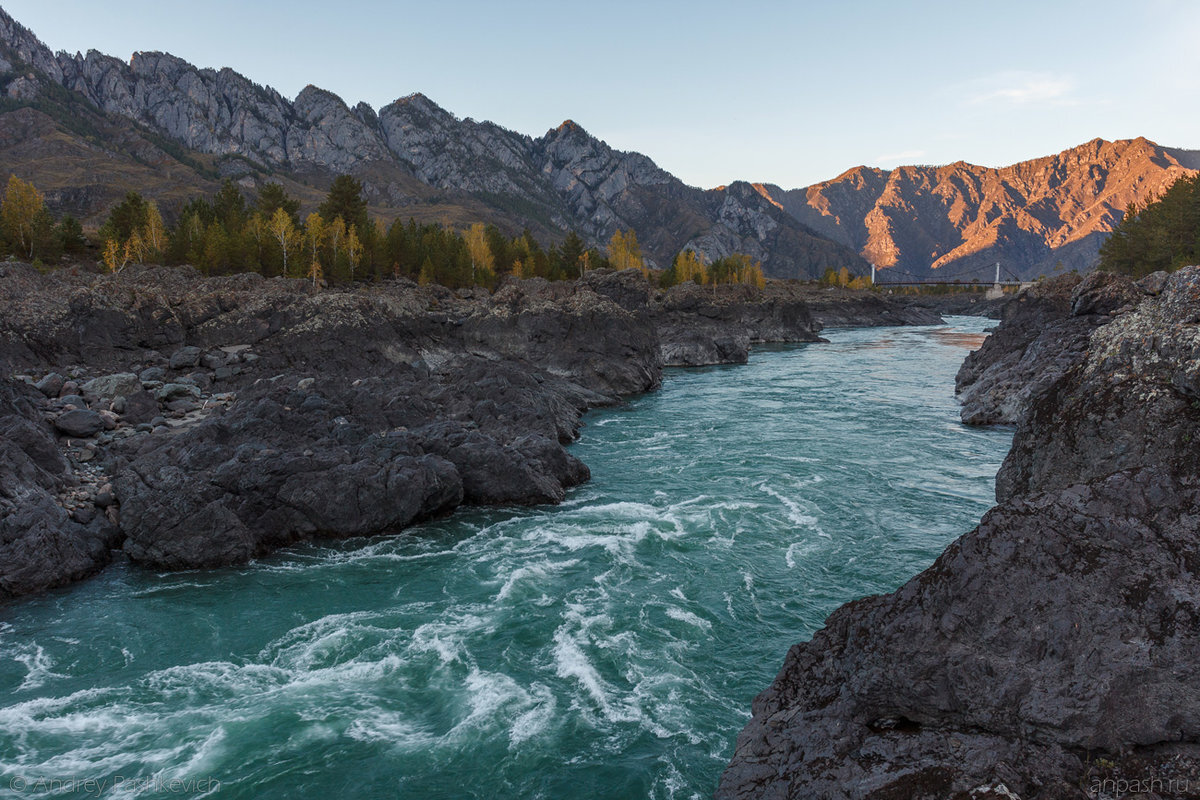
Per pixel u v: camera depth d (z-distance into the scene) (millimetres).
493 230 152125
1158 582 10414
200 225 102375
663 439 49062
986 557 11508
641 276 108312
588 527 31062
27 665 20422
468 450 34562
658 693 18797
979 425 52562
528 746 16812
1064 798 9609
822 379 81812
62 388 43125
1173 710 9656
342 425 35281
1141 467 11820
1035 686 10477
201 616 23328
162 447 32375
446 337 74000
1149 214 123938
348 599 24531
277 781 15711
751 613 23109
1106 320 51688
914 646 11445
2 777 15656
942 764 10344
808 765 11641
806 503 34062
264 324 58250
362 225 120938
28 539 25141
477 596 24578
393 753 16609
